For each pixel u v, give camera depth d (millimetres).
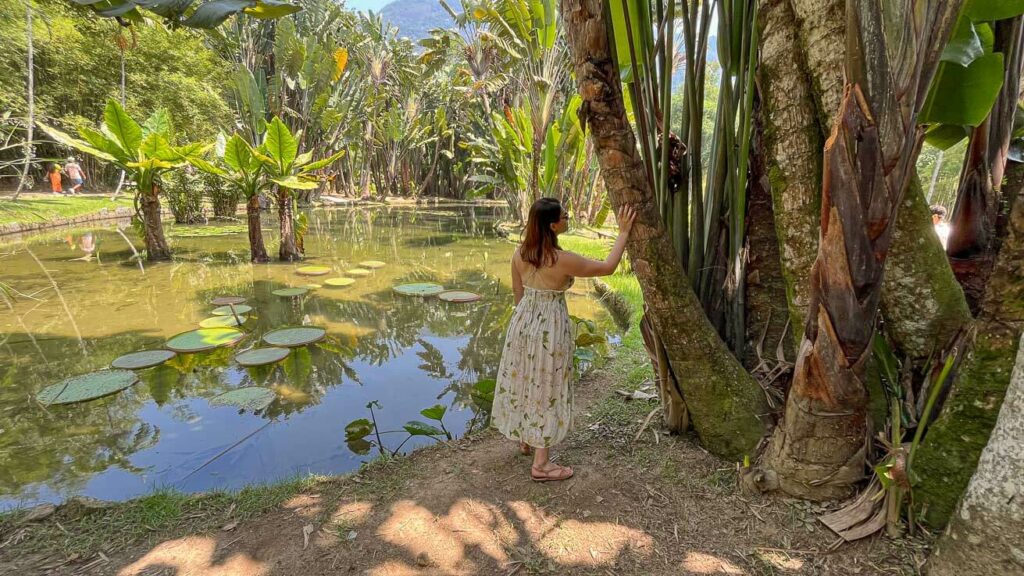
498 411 2223
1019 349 1229
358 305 5926
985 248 2043
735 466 2156
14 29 9773
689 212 2611
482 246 10898
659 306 2102
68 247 9094
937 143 2328
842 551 1687
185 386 3637
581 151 9734
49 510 1982
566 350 2111
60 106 12461
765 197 2254
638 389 3078
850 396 1690
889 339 1916
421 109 26375
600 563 1714
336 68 18281
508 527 1897
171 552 1768
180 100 13633
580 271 2004
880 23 1290
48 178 15469
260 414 3236
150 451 2773
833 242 1495
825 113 1652
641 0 2002
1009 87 1930
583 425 2686
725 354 2180
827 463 1810
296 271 7641
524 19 9453
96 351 4254
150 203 8078
